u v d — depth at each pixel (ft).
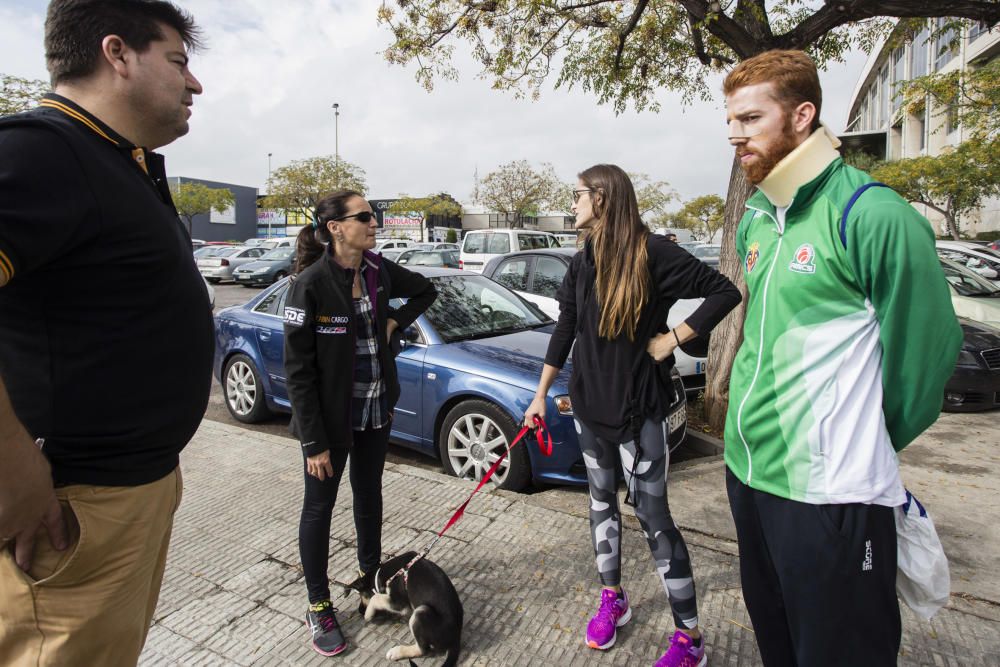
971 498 12.57
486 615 8.54
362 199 7.68
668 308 7.50
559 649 7.88
